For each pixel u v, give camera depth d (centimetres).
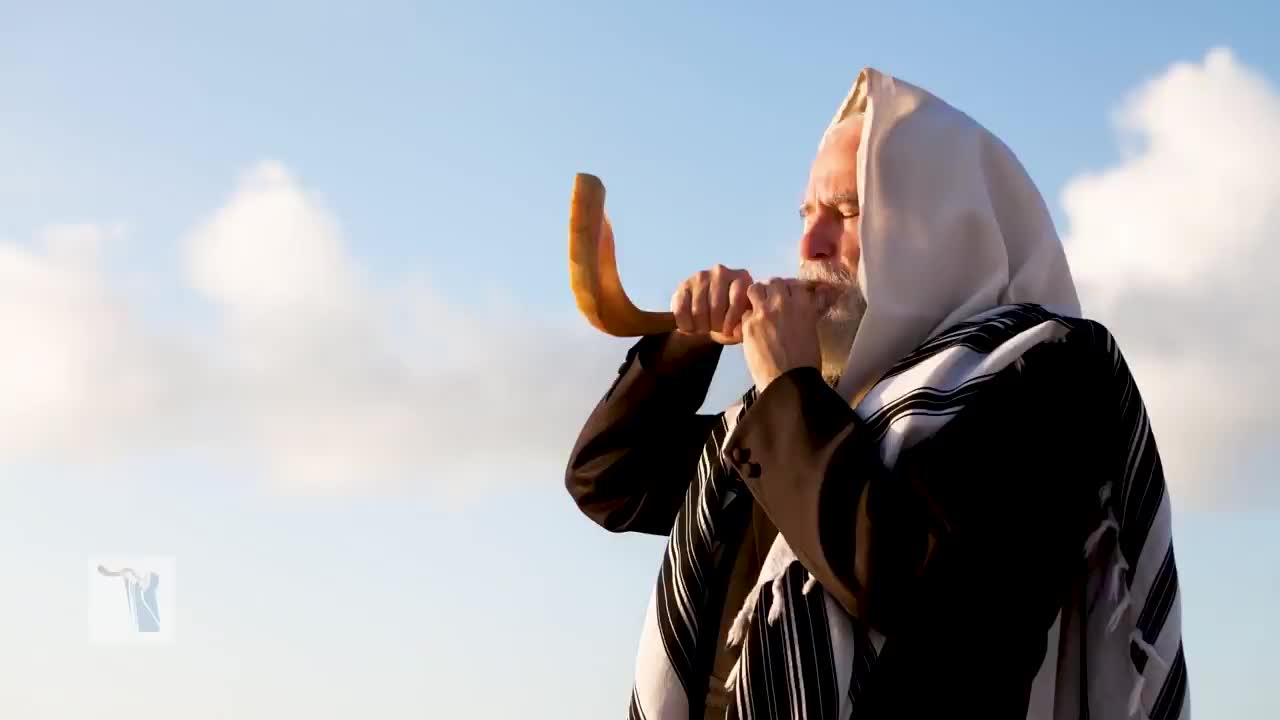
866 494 217
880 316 247
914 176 253
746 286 256
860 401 240
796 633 219
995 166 264
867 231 250
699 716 244
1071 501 226
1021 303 251
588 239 273
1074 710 238
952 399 228
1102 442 236
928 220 251
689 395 293
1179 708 240
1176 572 244
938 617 210
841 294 261
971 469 220
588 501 299
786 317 246
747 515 249
